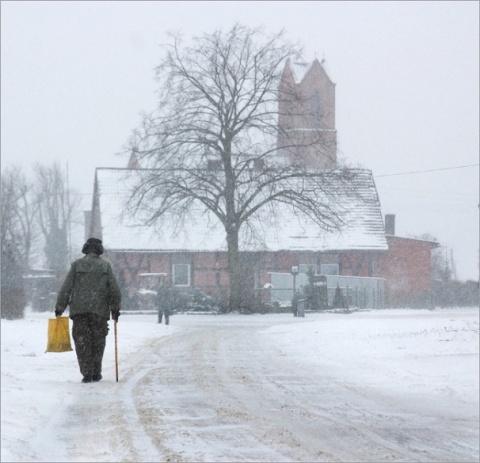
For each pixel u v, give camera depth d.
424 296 87.25
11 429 10.29
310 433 10.29
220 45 62.19
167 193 60.81
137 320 55.62
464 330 24.72
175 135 61.47
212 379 16.12
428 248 88.25
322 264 85.44
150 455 8.88
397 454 9.12
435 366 17.69
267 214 64.38
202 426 10.70
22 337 26.77
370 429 10.67
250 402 12.92
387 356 20.14
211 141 61.53
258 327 42.84
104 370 18.02
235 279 64.19
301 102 63.84
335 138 63.97
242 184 62.22
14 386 14.38
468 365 17.58
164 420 11.14
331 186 63.12
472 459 8.95
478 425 11.17
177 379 16.12
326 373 17.30
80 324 15.91
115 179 87.44
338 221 63.03
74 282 16.12
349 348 22.38
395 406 12.76
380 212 88.38
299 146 63.31
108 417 11.44
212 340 29.17
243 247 63.47
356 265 86.12
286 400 13.21
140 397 13.46
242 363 19.62
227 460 8.62
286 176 62.09
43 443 9.66
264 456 8.87
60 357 20.55
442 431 10.67
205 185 62.03
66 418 11.41
